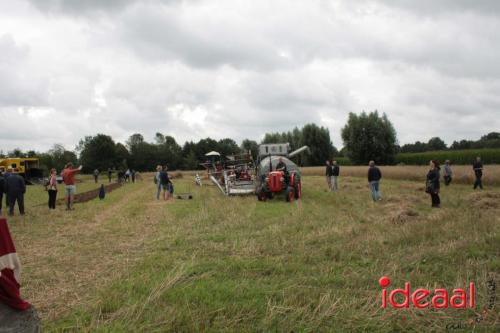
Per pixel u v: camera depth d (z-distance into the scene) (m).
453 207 14.44
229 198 20.19
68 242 9.63
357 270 6.43
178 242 9.05
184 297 5.24
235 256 7.57
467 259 6.77
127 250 8.59
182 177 58.34
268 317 4.58
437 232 8.85
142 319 4.68
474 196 16.25
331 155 81.69
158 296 5.23
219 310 4.79
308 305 4.85
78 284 6.32
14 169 14.98
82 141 90.25
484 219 10.48
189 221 12.17
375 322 4.46
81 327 4.54
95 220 13.44
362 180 34.22
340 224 10.66
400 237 8.42
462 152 54.72
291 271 6.50
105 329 4.40
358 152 67.81
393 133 66.75
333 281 5.87
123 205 18.69
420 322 4.52
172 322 4.52
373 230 9.48
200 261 7.20
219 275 6.33
